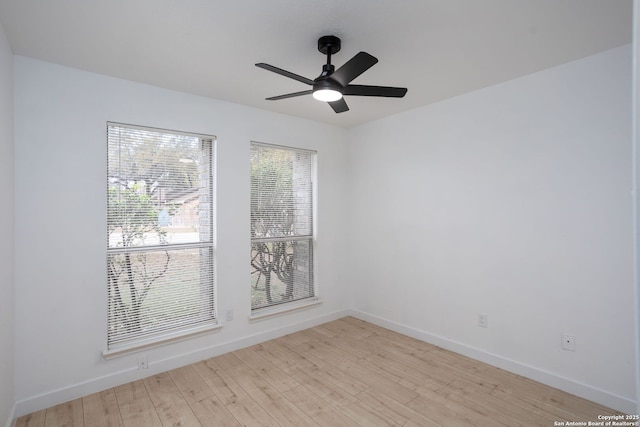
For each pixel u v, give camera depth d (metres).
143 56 2.26
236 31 1.96
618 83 2.20
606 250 2.26
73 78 2.41
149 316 2.77
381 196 3.82
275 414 2.19
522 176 2.66
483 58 2.33
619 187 2.21
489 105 2.86
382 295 3.83
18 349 2.18
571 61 2.39
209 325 3.06
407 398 2.37
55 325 2.32
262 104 3.29
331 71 2.02
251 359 3.01
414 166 3.47
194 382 2.61
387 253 3.76
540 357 2.56
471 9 1.75
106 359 2.51
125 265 2.66
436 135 3.27
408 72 2.56
